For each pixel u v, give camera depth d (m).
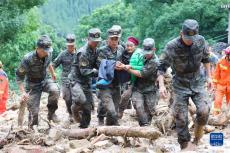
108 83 10.38
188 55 8.43
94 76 10.70
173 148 9.23
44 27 54.47
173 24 53.28
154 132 9.07
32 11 43.53
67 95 13.45
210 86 9.74
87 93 11.01
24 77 10.90
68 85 13.62
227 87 13.77
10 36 30.88
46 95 21.17
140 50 10.83
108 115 10.48
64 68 14.24
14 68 35.50
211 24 52.75
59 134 9.73
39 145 9.52
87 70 10.54
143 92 11.15
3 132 10.45
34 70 10.80
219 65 13.84
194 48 8.38
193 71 8.62
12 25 29.66
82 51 10.54
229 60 13.77
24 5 31.66
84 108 10.91
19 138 9.86
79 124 11.50
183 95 8.73
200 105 8.66
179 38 8.44
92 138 9.52
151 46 10.68
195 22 8.21
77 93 10.77
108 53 10.59
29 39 37.47
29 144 9.60
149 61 10.72
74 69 10.91
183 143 8.90
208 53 8.57
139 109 10.97
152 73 10.84
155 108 11.24
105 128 9.37
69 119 13.26
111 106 10.48
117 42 10.59
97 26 92.50
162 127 10.92
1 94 14.67
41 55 10.59
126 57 11.02
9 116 14.32
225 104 15.38
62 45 54.62
